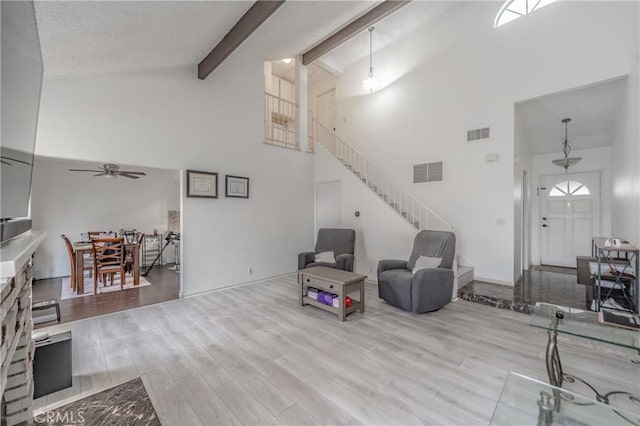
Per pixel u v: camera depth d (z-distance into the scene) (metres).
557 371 2.00
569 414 1.55
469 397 1.94
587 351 2.54
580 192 5.56
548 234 5.93
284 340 2.80
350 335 2.90
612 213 4.84
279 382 2.12
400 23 5.37
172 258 6.87
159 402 1.91
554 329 1.88
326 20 4.12
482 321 3.24
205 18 2.94
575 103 4.34
